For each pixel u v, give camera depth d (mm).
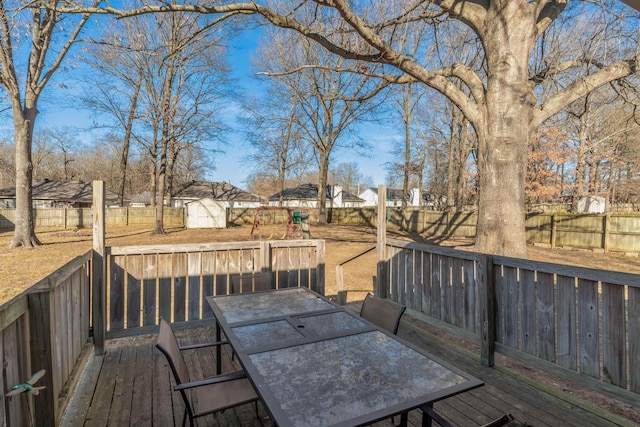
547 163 16312
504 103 4859
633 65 5125
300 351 1661
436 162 27078
